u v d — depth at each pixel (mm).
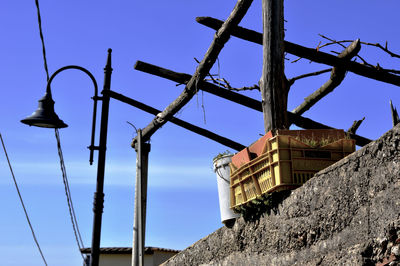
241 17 7734
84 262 10789
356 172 5648
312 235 6203
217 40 8172
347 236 5668
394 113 6133
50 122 8023
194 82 9148
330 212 5945
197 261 8961
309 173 6715
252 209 7453
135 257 11133
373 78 8883
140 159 11508
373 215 5348
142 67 9516
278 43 7500
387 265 5070
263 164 7039
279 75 7453
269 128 7363
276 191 6770
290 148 6742
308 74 9516
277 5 7551
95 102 8836
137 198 11453
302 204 6410
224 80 9258
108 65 9234
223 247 8219
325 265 5902
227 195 8164
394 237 5047
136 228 11258
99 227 8359
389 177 5199
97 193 8477
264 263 7105
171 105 10148
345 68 8781
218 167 8383
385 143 5285
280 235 6789
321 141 6898
